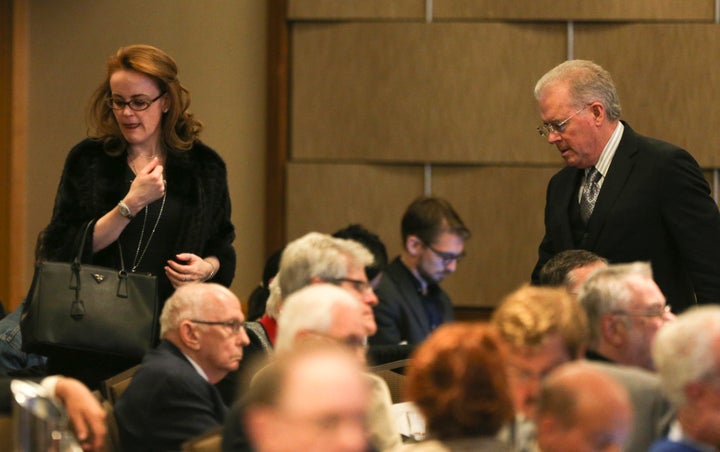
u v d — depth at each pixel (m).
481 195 13.45
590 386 4.65
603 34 13.24
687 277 8.80
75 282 7.81
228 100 13.48
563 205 8.98
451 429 4.73
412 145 13.43
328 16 13.38
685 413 5.09
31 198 13.54
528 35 13.30
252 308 9.34
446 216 10.78
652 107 13.22
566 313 5.50
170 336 6.75
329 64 13.44
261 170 13.51
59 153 13.54
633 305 6.46
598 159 8.76
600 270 6.70
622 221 8.62
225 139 13.49
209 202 8.38
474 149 13.39
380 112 13.44
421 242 10.76
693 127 13.20
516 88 13.34
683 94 13.19
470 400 4.71
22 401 5.03
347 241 7.46
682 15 13.19
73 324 7.75
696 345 5.03
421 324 10.66
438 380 4.74
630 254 8.65
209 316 6.69
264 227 13.50
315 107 13.48
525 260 13.44
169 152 8.35
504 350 5.01
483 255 13.48
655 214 8.60
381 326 10.47
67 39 13.52
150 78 8.16
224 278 8.51
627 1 13.19
